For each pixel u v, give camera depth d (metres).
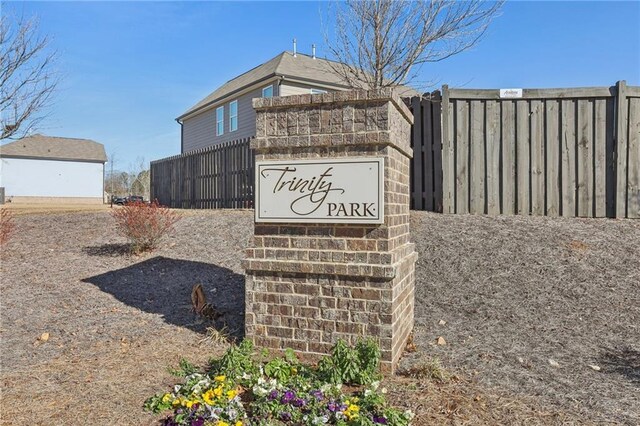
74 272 7.19
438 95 8.41
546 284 5.61
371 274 3.77
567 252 6.27
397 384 3.55
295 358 3.92
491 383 3.58
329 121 3.94
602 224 7.24
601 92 7.69
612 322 4.80
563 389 3.48
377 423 2.80
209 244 8.45
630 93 7.59
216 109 21.72
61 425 2.91
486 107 8.15
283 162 4.09
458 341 4.52
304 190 4.03
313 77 17.56
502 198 8.08
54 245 9.02
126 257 8.02
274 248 4.15
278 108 4.11
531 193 7.97
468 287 5.74
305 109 4.02
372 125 3.82
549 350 4.26
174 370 3.77
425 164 8.62
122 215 8.45
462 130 8.26
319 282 3.99
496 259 6.28
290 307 4.08
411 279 4.76
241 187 13.16
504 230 7.13
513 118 8.06
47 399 3.29
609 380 3.65
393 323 3.80
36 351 4.29
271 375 3.53
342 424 2.79
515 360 4.04
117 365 3.94
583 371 3.82
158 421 2.96
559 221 7.46
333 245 3.95
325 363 3.56
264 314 4.17
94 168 39.66
